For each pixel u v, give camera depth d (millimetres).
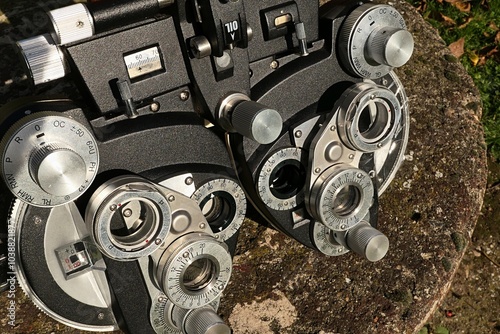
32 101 1007
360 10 1125
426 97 1518
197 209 1047
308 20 1129
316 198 1132
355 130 1116
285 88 1116
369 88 1120
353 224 1179
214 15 982
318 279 1311
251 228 1348
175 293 1034
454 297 1719
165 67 1036
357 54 1130
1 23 1348
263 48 1101
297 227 1200
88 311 1140
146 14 998
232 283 1287
